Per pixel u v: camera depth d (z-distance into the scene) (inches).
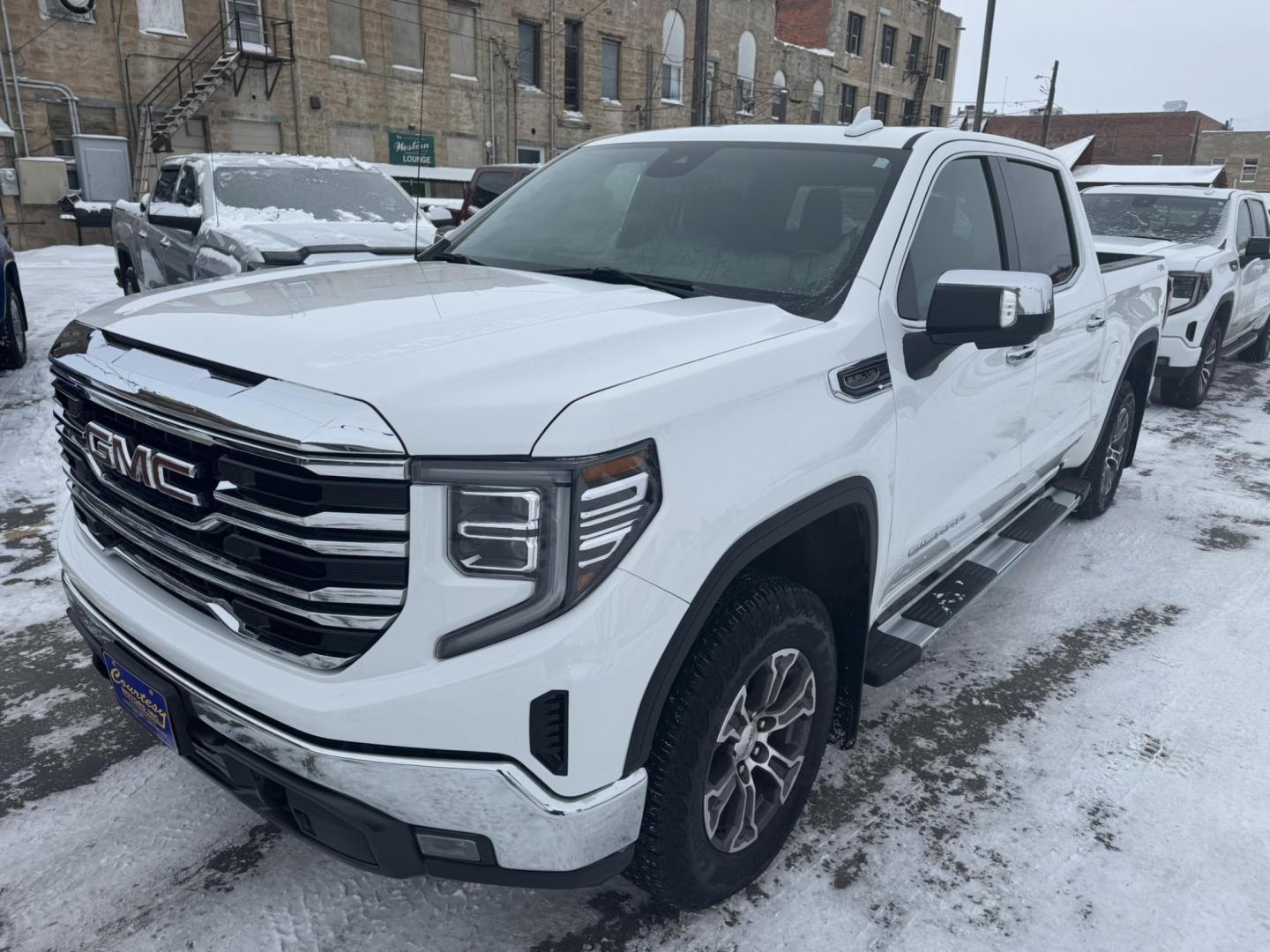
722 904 90.8
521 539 63.2
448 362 68.5
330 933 86.2
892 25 1646.2
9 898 88.9
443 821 67.1
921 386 100.5
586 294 94.2
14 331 287.0
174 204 331.3
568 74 1098.1
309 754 66.5
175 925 86.5
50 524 178.4
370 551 63.6
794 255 102.5
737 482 74.4
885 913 90.4
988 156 126.6
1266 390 358.6
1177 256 293.4
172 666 75.8
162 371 73.8
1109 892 94.0
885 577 102.1
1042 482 158.4
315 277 105.0
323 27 859.4
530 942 85.8
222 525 70.2
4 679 127.3
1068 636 150.8
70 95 766.5
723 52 1279.5
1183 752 119.0
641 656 68.4
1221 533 199.0
